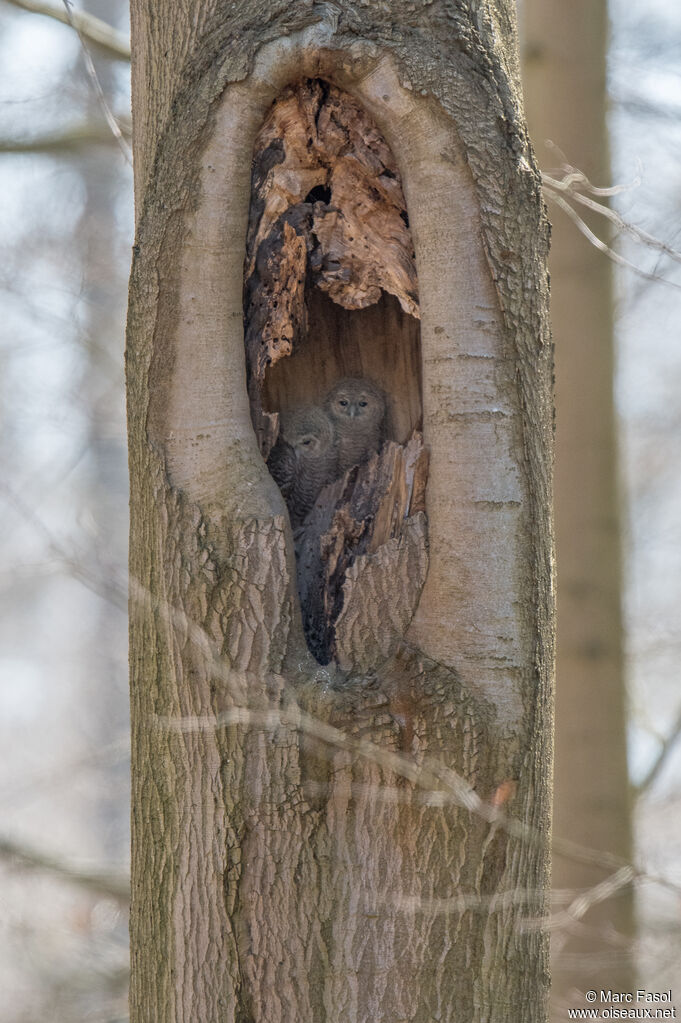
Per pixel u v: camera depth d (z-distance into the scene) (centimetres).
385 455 1762
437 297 1744
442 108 1741
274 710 1739
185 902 1742
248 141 1744
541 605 1745
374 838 1739
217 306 1745
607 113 1847
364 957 1739
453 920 1741
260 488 1744
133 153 1761
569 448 1850
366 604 1744
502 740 1741
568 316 1848
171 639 1744
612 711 1847
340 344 1786
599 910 1834
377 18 1742
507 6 1753
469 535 1742
